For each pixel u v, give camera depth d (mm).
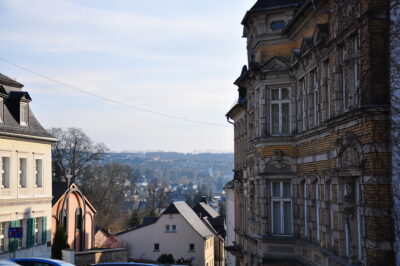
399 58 12820
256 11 23266
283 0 23109
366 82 13219
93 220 48094
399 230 12641
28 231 33500
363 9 13398
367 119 13148
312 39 18438
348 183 15031
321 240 18250
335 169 16125
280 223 22750
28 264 18812
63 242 36875
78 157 68500
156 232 64750
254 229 27078
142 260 50500
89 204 47031
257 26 23531
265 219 22828
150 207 107750
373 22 13070
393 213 12758
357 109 13297
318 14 18719
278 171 22531
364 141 13461
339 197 16062
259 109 23250
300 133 20766
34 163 34938
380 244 12867
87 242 46469
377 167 12969
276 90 22906
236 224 38719
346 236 15898
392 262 12766
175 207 65312
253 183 27688
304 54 19406
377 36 13055
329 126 16125
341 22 15422
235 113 37906
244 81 28781
